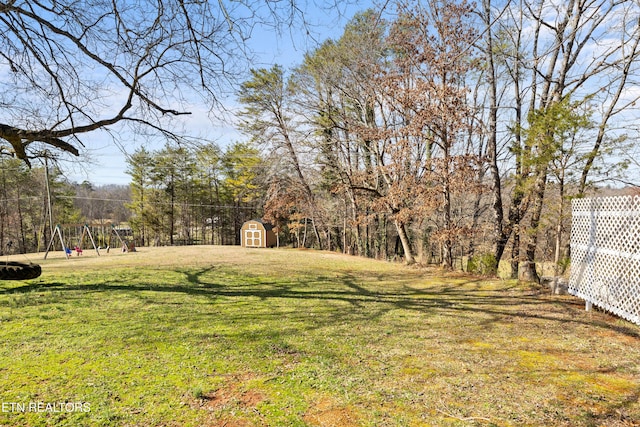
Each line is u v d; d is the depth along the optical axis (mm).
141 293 7129
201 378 3355
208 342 4375
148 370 3492
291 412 2793
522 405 3025
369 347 4422
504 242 11805
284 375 3490
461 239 13297
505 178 13516
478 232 11609
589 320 5883
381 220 22297
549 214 9680
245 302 6766
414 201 12773
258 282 9172
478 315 6191
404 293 8211
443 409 2920
